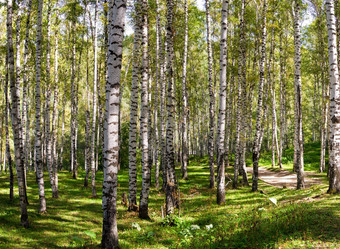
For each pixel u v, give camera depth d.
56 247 8.52
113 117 7.82
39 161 13.97
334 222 7.95
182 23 21.91
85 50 32.34
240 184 22.17
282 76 31.42
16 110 11.19
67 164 55.69
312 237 6.90
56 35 21.95
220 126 14.92
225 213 12.16
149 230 10.38
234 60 29.59
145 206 12.87
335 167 12.62
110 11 14.81
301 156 16.77
